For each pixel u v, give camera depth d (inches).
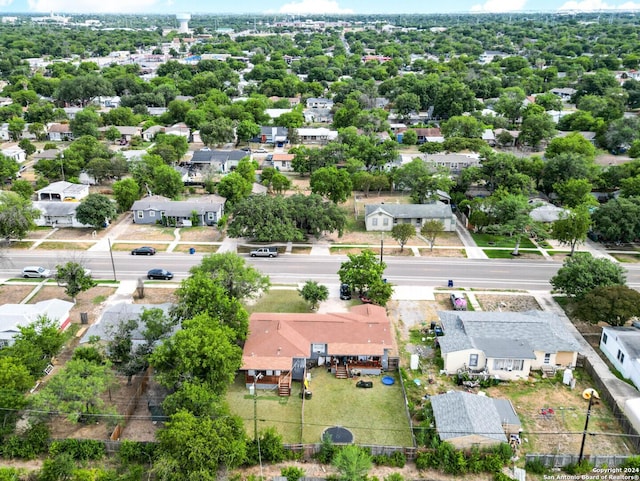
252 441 1585.9
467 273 2829.7
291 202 3257.9
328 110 6963.6
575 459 1551.4
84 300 2496.3
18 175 4424.2
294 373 1950.1
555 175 3909.9
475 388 1908.2
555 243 3262.8
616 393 1877.5
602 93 7303.2
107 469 1539.1
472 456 1562.5
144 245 3154.5
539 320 2142.0
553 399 1856.5
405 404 1813.5
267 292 2420.0
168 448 1471.5
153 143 5625.0
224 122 5511.8
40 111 6131.9
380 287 2367.1
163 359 1705.2
